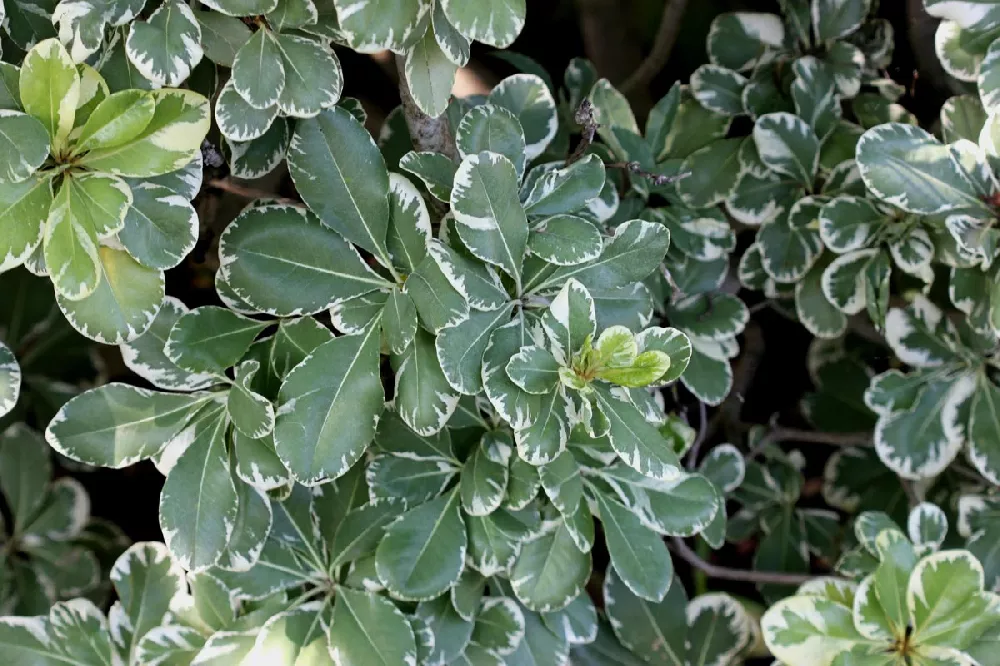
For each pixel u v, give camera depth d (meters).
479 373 0.96
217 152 1.04
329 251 0.98
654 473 0.95
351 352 0.97
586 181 1.00
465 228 0.96
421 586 1.01
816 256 1.17
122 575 1.05
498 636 1.06
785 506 1.26
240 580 1.03
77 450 0.97
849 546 1.25
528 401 0.95
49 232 0.92
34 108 0.92
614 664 1.14
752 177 1.17
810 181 1.16
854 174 1.14
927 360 1.14
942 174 1.05
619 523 1.04
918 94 1.20
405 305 0.97
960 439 1.13
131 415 0.98
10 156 0.91
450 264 0.96
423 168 0.99
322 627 1.03
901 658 1.04
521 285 0.98
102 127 0.93
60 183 0.94
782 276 1.17
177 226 0.94
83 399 0.98
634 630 1.14
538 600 1.04
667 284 1.16
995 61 1.05
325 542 1.05
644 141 1.13
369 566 1.03
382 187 0.98
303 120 0.97
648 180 1.13
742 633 1.14
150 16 0.94
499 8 0.94
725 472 1.19
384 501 1.04
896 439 1.13
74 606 1.05
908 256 1.11
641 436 0.95
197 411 0.99
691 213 1.16
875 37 1.21
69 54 0.93
